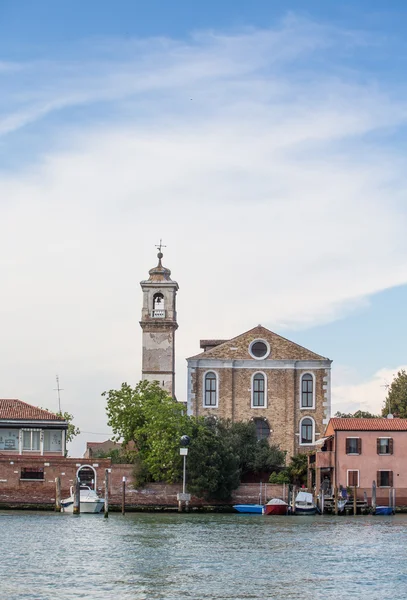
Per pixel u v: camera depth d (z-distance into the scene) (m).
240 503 83.75
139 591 37.75
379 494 84.50
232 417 96.19
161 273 106.62
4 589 37.75
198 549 50.84
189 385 96.56
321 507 79.19
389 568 44.72
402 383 125.31
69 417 122.56
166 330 104.94
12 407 90.44
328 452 85.81
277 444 95.56
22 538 55.50
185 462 80.88
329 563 46.12
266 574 42.38
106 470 74.06
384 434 85.50
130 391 89.56
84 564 44.50
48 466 82.62
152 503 82.56
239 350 97.12
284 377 96.81
